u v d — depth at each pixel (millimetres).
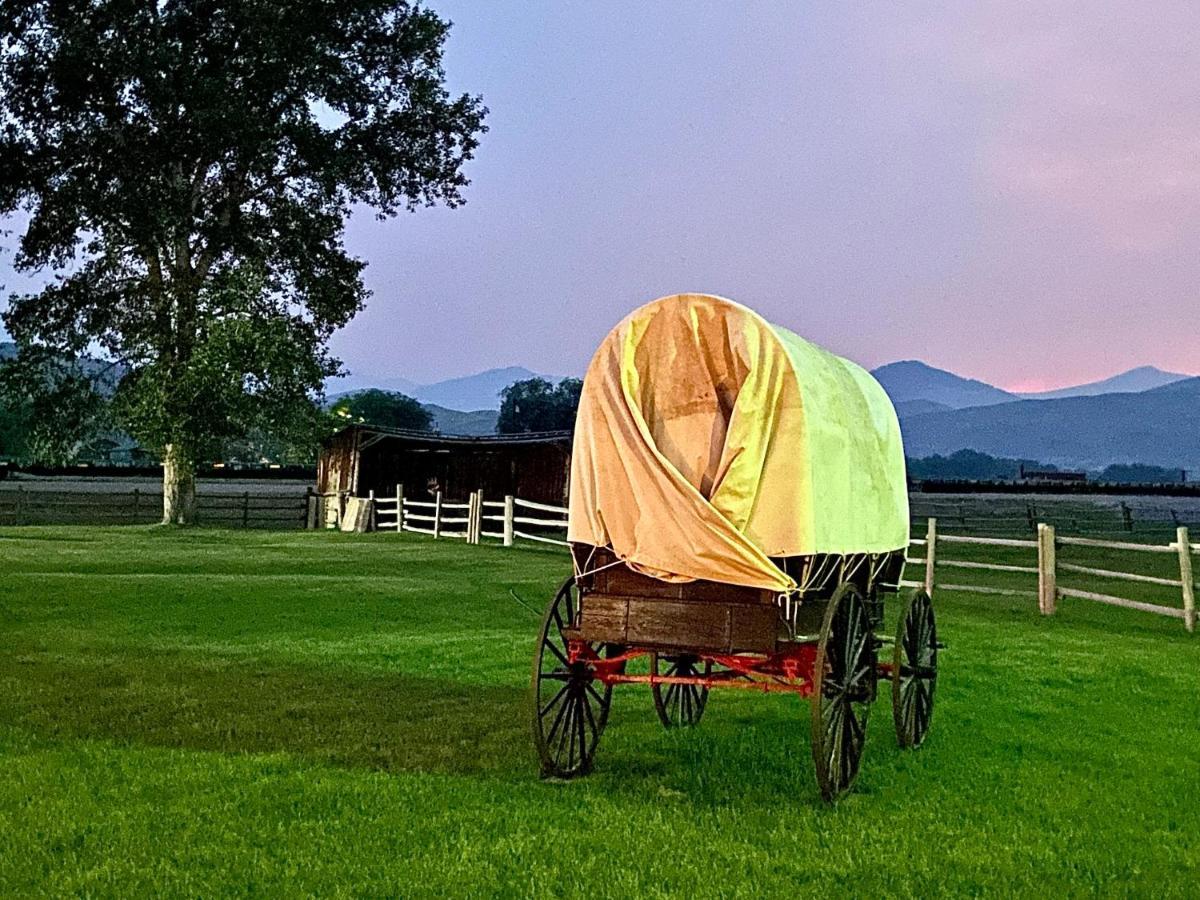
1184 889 6164
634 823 7098
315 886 5953
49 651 13242
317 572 23203
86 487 52062
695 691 10570
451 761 8680
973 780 8383
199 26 37812
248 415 36625
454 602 18516
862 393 9453
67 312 37906
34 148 36875
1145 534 41406
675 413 8164
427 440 38250
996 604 19984
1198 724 10359
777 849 6656
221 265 38719
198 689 11227
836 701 7898
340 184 40312
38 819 6953
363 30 39969
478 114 42031
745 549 7582
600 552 8219
